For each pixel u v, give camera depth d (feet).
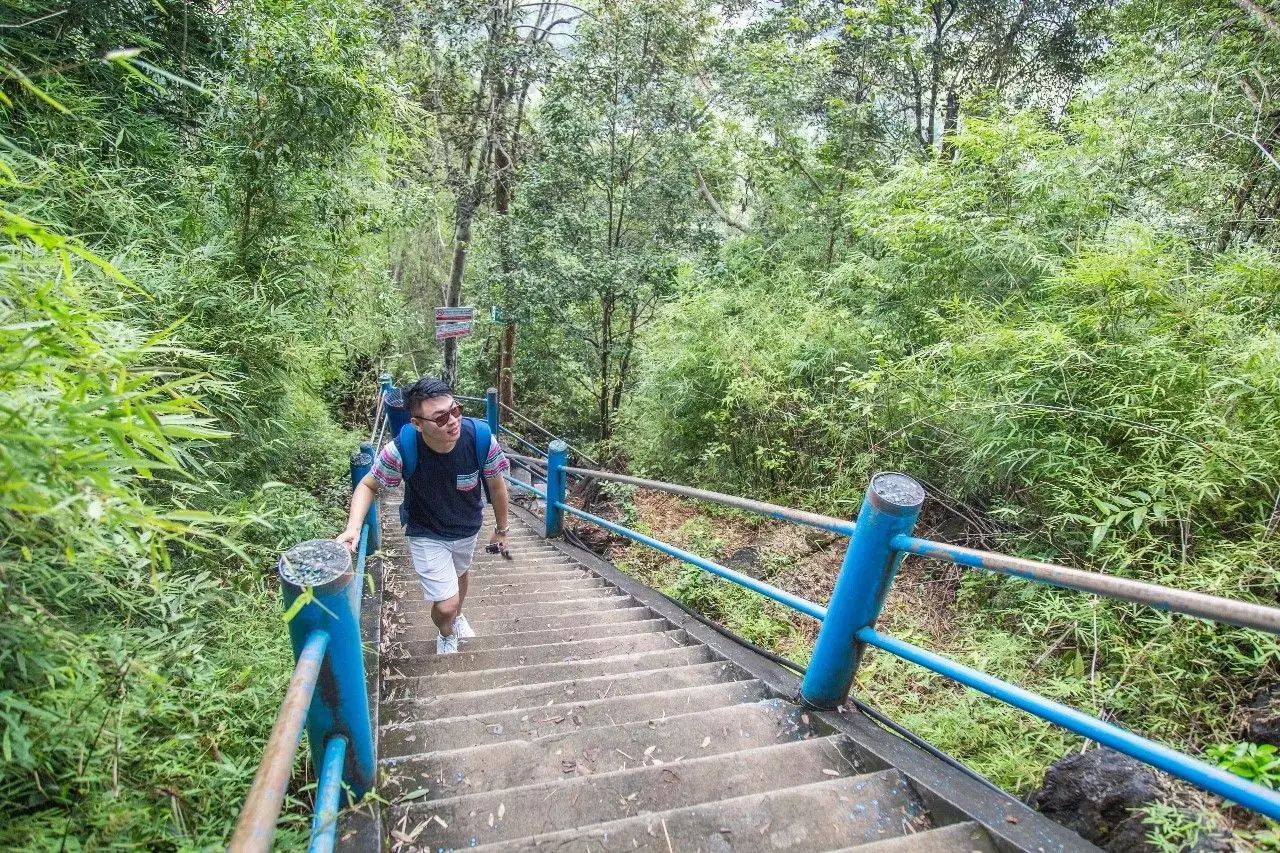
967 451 13.75
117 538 4.07
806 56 28.76
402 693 9.48
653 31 30.91
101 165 10.77
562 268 33.40
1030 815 5.84
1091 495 10.43
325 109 11.61
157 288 9.75
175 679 6.30
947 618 12.48
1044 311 12.65
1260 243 15.61
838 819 6.07
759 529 19.22
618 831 5.79
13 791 4.34
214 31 12.67
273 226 12.80
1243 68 16.42
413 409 9.34
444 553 10.16
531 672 10.10
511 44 34.96
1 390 3.49
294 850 5.42
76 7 10.97
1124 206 16.34
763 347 21.30
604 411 36.52
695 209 35.14
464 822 6.14
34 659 4.21
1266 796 3.80
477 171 41.47
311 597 4.62
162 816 5.00
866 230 18.51
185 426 4.05
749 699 8.93
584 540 22.77
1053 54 28.43
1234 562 8.96
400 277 49.60
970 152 16.83
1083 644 10.21
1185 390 10.61
